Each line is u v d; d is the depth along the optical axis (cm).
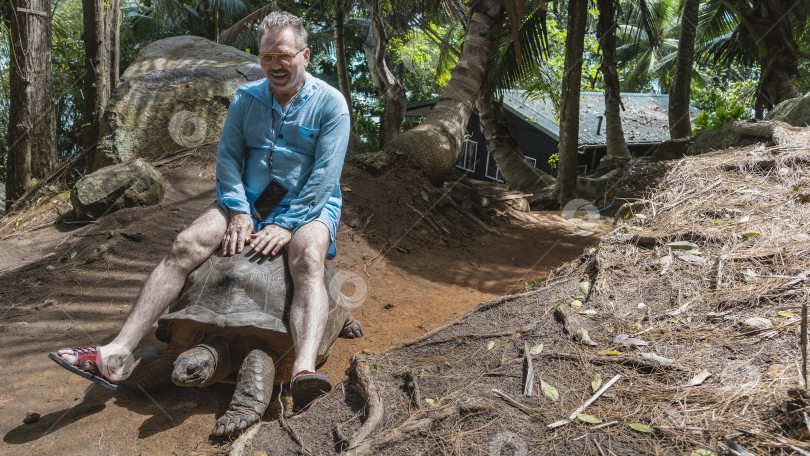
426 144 726
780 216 364
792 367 231
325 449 236
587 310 309
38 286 457
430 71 2262
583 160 1702
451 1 1020
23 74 676
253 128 344
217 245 325
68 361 264
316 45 1962
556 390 247
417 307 452
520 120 1877
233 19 1875
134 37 1684
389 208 641
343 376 332
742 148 527
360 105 2492
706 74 2602
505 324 319
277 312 298
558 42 1670
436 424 233
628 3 1259
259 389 271
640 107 2045
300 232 321
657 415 220
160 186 607
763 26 1111
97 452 262
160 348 330
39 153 700
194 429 279
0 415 295
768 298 283
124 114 708
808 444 189
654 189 475
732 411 214
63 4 1442
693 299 300
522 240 665
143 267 490
